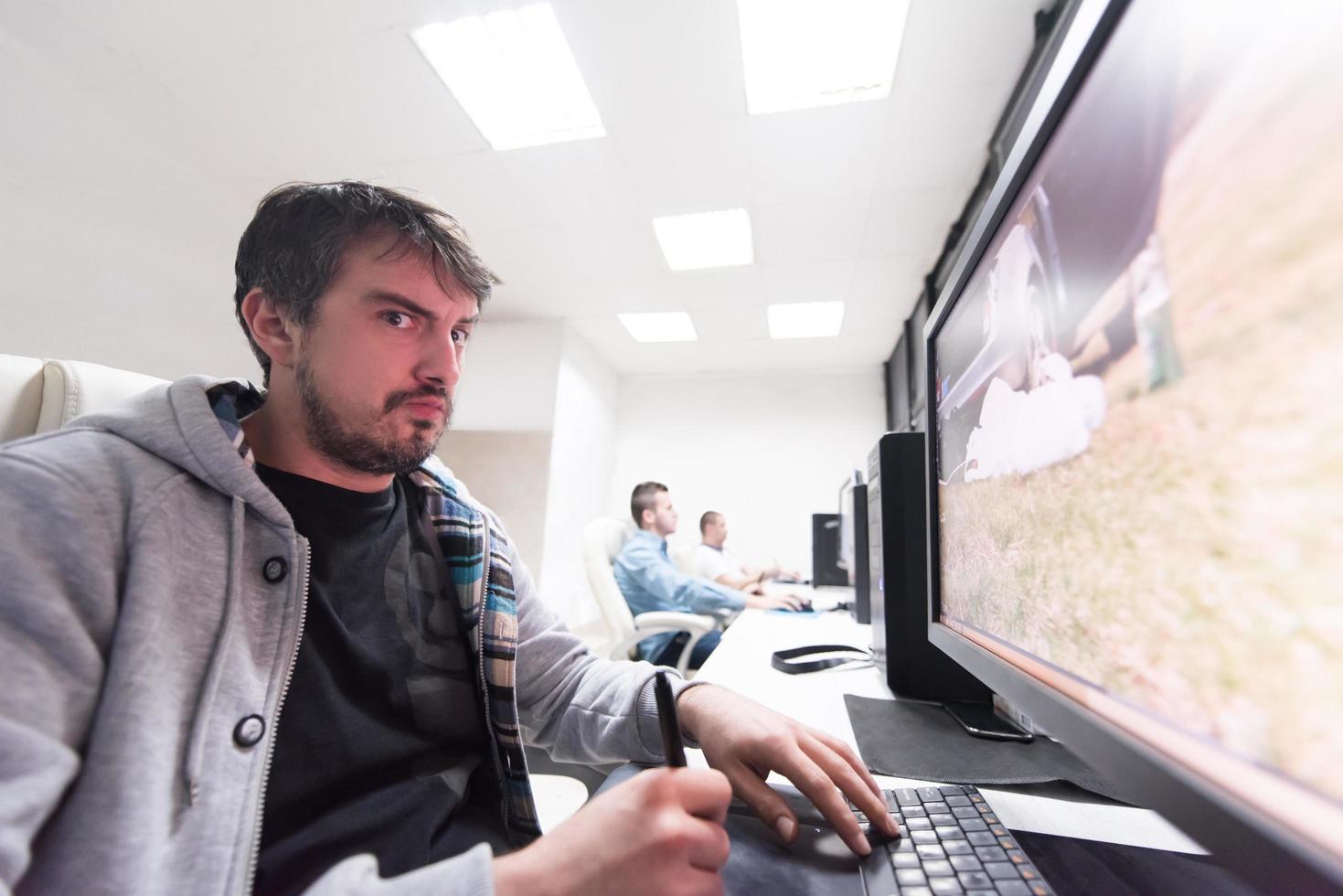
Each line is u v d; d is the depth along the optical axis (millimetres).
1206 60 212
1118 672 269
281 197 514
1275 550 180
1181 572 225
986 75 1582
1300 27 174
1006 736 534
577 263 2766
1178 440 227
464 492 707
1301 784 165
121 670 332
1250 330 191
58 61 1613
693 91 1670
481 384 3545
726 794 290
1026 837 353
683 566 2893
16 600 302
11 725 279
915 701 675
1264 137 186
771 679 780
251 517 443
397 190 526
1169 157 233
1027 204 381
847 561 2039
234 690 391
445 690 595
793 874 315
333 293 493
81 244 1729
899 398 3588
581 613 3762
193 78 1673
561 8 1418
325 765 463
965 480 527
